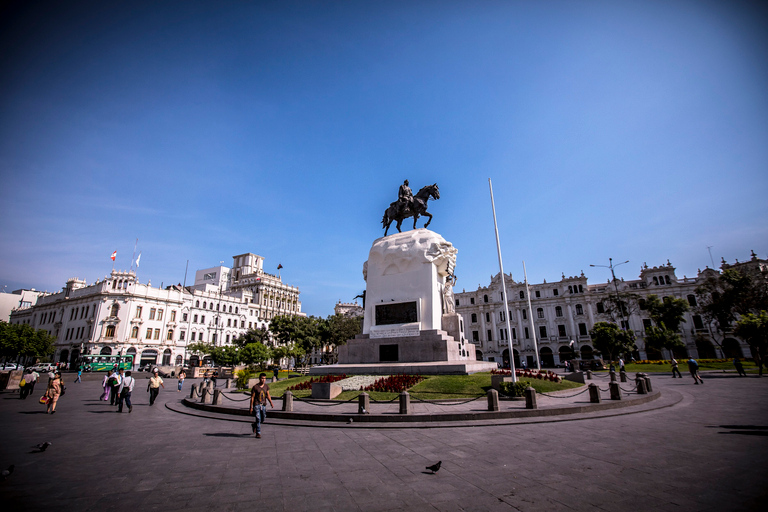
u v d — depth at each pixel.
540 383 18.41
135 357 66.12
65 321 73.00
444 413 12.80
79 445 10.27
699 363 48.12
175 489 6.82
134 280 69.19
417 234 24.62
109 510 5.91
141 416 15.72
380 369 20.62
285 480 7.21
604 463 7.77
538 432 10.79
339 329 64.94
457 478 7.11
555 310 72.19
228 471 7.82
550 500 5.98
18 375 26.28
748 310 49.28
